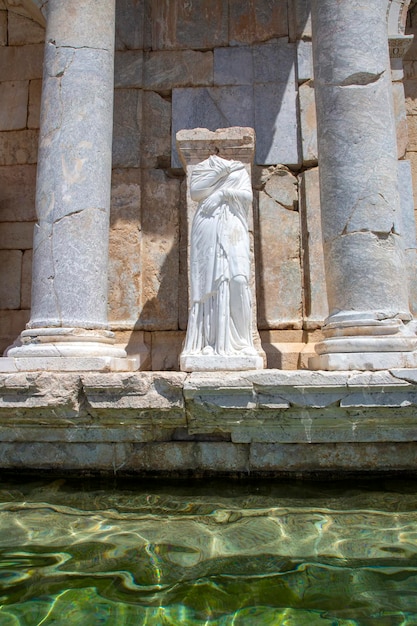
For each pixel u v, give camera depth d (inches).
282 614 96.8
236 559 120.0
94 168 214.5
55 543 129.6
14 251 304.7
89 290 204.8
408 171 281.3
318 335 274.8
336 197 207.2
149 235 291.3
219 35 308.8
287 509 152.9
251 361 193.9
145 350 276.4
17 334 296.5
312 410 173.2
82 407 176.4
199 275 207.8
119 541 130.6
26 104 317.7
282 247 287.3
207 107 301.1
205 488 172.9
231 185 212.5
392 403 169.3
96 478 184.9
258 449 183.2
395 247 202.8
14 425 183.0
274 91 301.3
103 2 231.0
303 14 306.0
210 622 94.3
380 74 213.8
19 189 310.0
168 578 111.0
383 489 169.5
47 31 229.3
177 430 187.0
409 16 323.6
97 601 101.5
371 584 107.8
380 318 193.2
